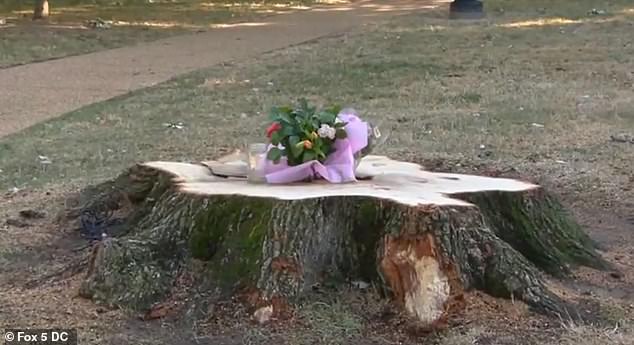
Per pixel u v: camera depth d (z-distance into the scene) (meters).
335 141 4.89
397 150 8.08
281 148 4.86
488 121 9.48
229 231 4.54
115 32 18.52
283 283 4.36
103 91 11.88
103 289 4.56
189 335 4.24
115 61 14.70
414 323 4.27
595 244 5.64
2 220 6.18
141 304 4.47
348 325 4.28
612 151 8.23
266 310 4.32
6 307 4.57
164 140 8.77
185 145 8.51
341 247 4.55
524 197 5.01
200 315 4.36
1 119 10.12
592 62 13.40
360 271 4.55
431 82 11.90
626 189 7.10
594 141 8.62
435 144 8.39
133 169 5.62
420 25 18.72
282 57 14.54
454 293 4.36
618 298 4.81
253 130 9.09
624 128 9.16
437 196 4.62
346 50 15.10
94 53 15.68
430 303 4.27
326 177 4.88
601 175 7.45
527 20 19.09
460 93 11.12
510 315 4.41
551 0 23.36
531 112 9.95
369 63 13.54
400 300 4.38
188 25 19.94
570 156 8.05
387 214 4.47
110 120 9.91
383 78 12.27
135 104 10.85
